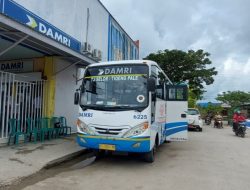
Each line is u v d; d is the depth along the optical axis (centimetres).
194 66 3234
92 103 822
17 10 921
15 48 1126
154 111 856
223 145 1363
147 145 771
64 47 1055
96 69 860
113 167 806
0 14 735
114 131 774
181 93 1142
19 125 1048
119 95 807
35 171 696
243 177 735
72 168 789
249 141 1596
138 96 794
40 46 1090
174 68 3219
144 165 843
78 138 821
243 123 1895
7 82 1009
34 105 1162
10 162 750
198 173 760
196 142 1450
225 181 688
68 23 1334
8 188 575
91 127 797
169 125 1133
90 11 1584
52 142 1096
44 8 1148
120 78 826
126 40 2328
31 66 1301
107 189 591
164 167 823
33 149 933
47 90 1249
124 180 666
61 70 1298
